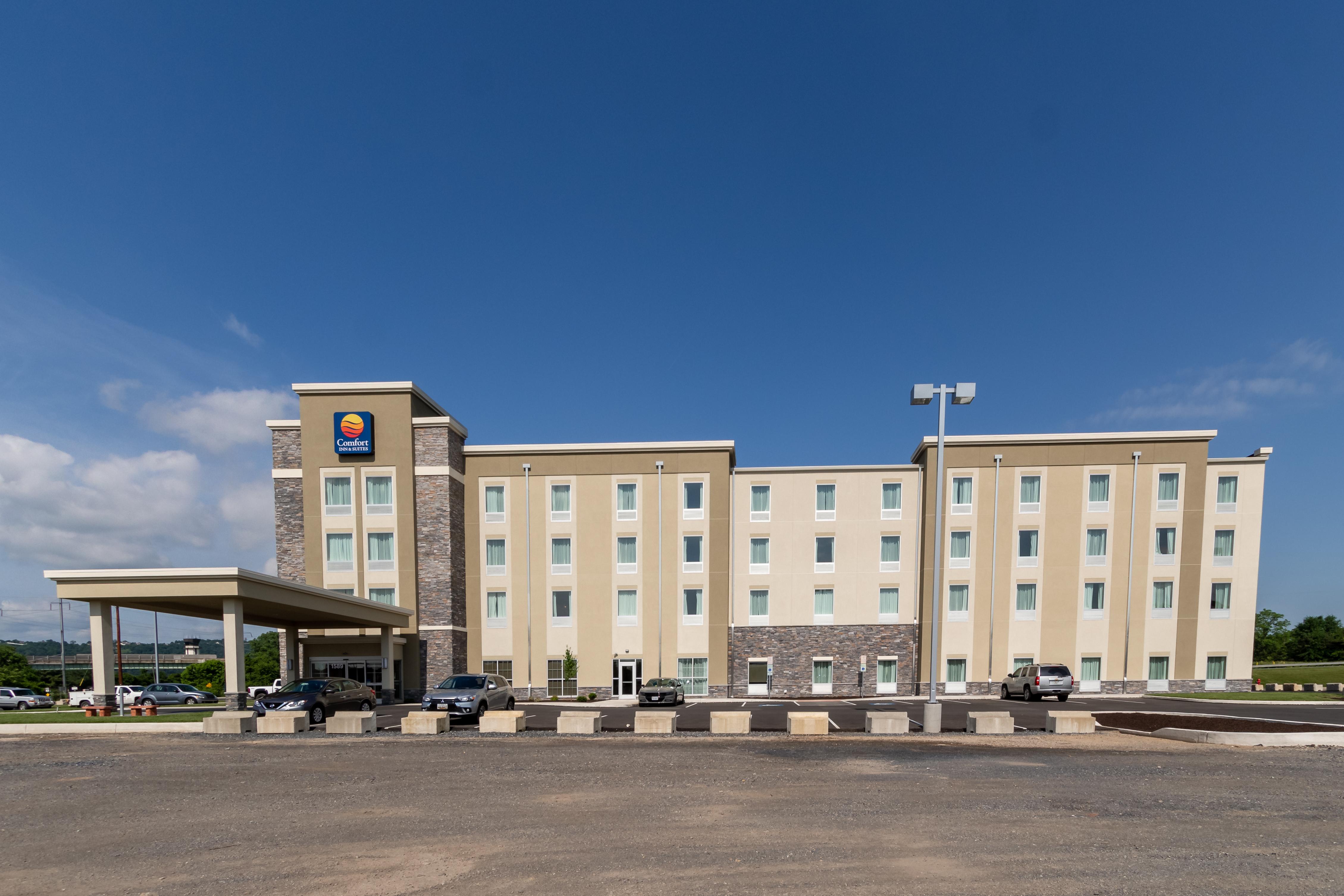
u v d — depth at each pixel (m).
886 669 34.59
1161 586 33.44
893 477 35.25
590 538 35.09
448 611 33.38
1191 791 9.16
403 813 8.31
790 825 7.58
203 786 10.05
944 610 34.00
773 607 35.09
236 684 22.42
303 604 25.23
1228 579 33.34
